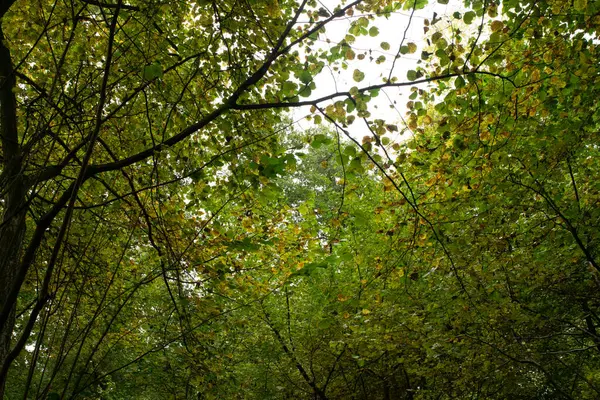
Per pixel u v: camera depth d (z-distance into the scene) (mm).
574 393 8617
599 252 7836
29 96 5176
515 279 7297
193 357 5168
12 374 7719
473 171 5426
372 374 10180
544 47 4918
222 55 5477
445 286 7281
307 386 10227
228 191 5648
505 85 5500
